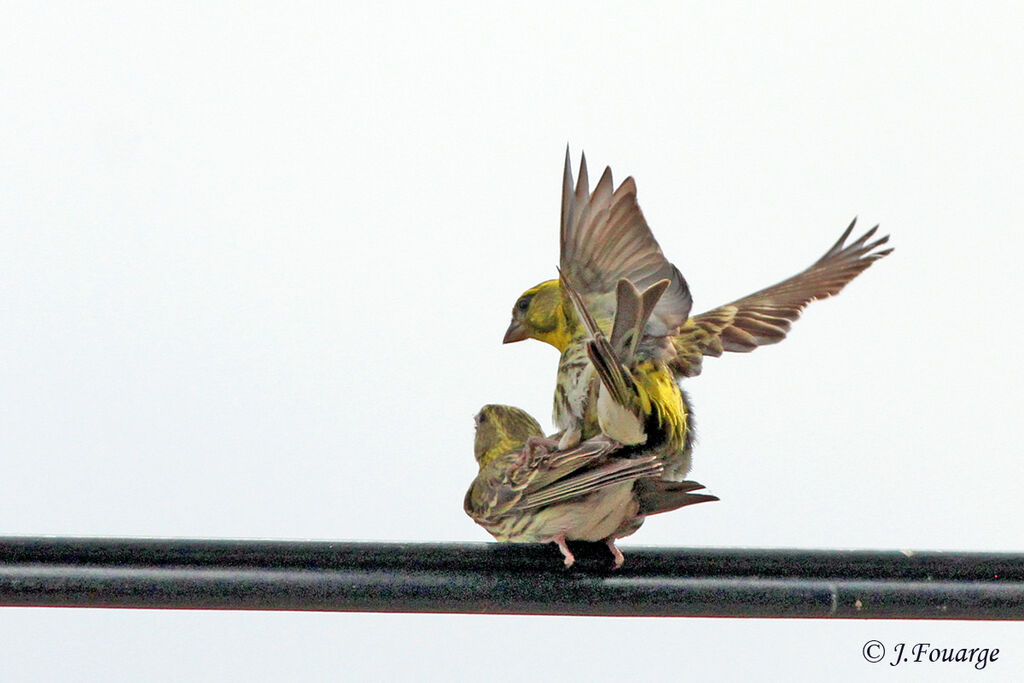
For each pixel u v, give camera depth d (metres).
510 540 11.75
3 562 10.84
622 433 11.81
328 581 11.05
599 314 11.29
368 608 11.13
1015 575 11.31
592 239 11.18
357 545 11.12
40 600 10.83
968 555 11.33
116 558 10.89
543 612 11.27
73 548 10.88
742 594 11.30
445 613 11.23
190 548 10.97
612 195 11.12
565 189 11.05
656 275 11.41
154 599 10.90
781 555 11.34
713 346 14.67
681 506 11.40
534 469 11.53
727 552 11.35
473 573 11.20
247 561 11.00
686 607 11.31
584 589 11.27
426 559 11.16
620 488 11.27
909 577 11.31
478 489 11.98
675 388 12.05
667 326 11.91
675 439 11.98
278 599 10.99
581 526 11.36
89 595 10.85
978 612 11.30
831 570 11.34
